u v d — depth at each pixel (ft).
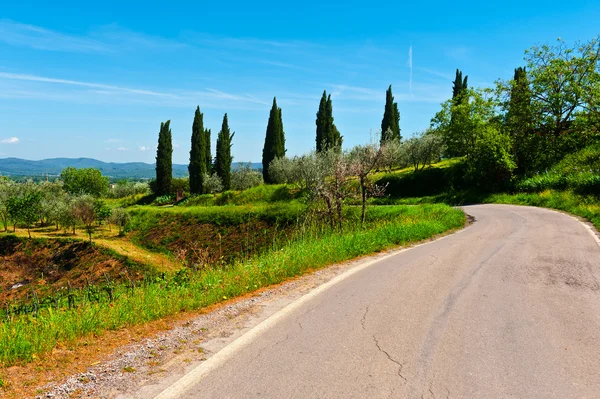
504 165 108.88
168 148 213.87
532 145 116.26
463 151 135.64
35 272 86.94
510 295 19.29
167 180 213.66
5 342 13.39
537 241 35.63
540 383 10.73
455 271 24.88
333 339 13.98
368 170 57.31
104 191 277.03
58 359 12.51
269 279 23.31
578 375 11.17
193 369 11.64
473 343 13.51
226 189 200.64
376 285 21.76
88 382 10.88
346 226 52.95
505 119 126.52
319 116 190.49
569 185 85.76
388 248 36.14
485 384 10.69
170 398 9.97
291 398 9.96
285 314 16.89
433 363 11.99
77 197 126.52
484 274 23.80
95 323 15.53
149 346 13.50
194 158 200.85
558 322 15.40
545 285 20.92
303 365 11.88
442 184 137.59
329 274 25.09
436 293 19.94
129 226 116.67
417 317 16.31
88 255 88.17
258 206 112.06
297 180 144.56
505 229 46.21
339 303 18.45
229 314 17.02
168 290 22.30
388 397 10.01
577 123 113.29
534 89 121.08
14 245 96.94
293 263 26.20
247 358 12.41
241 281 22.36
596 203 61.87
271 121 191.93
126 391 10.36
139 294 21.17
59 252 91.76
